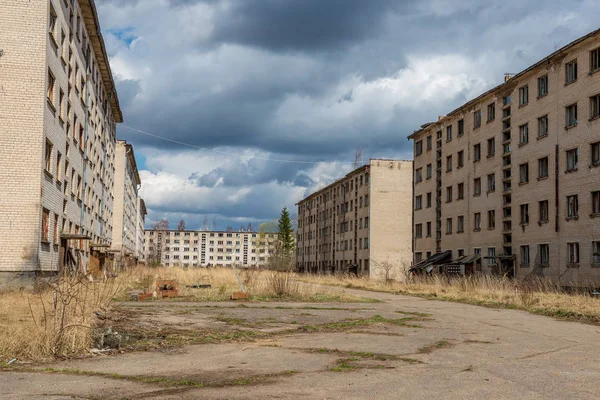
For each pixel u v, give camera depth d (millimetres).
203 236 196750
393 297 26656
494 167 43406
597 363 8781
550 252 35781
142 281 36094
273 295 23719
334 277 48750
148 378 7137
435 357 9062
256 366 8039
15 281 22328
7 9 23375
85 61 36812
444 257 49781
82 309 10367
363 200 70625
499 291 25828
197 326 12766
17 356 8289
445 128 52000
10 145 22891
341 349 9727
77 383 6785
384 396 6297
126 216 78938
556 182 35438
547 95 37000
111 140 59969
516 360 8930
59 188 27797
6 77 23125
